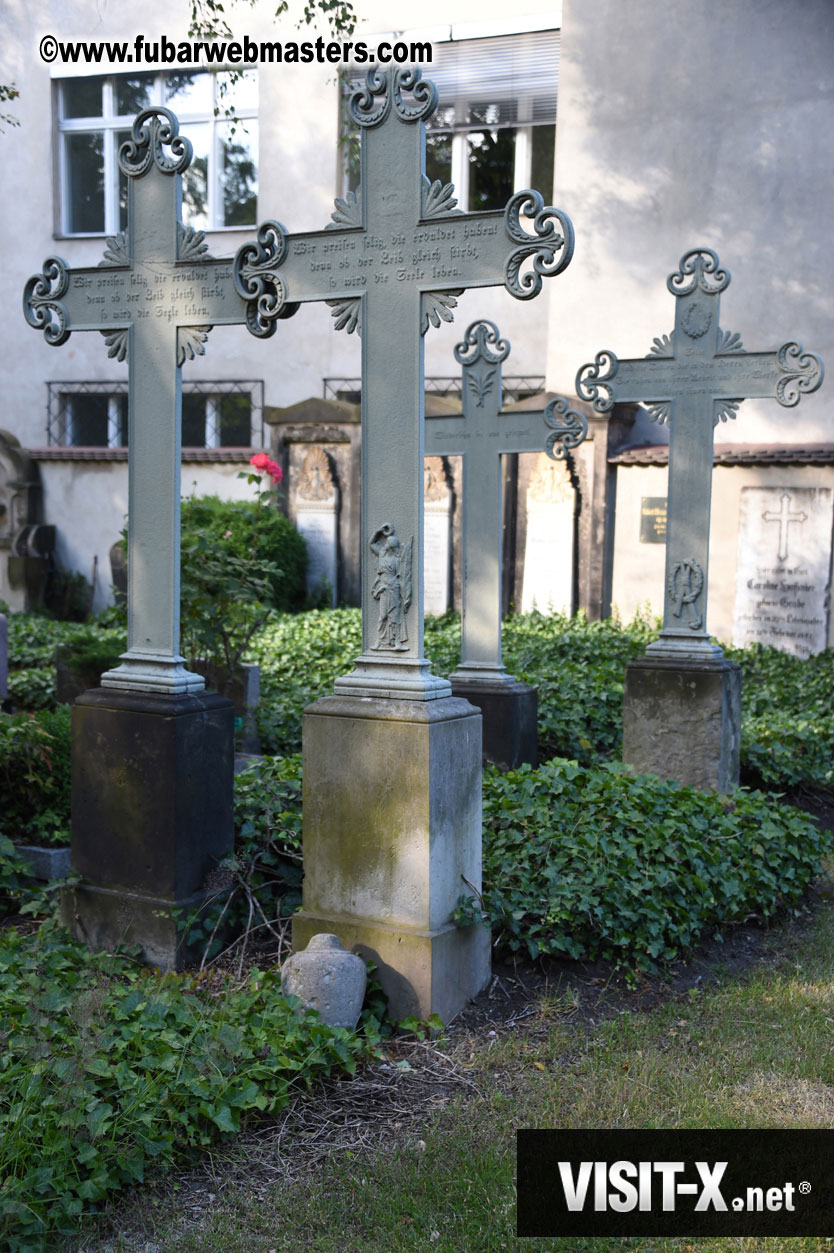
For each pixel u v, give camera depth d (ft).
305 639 38.29
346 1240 9.55
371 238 14.32
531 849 16.37
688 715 23.15
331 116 57.77
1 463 59.26
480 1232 9.62
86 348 62.39
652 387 23.98
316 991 12.98
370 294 14.35
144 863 15.37
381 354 14.33
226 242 60.70
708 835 18.01
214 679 25.93
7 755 19.15
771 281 48.49
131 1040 11.55
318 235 14.66
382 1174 10.44
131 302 16.22
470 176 58.95
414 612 14.20
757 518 46.34
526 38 56.13
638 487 48.39
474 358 24.54
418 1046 13.20
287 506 53.42
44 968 13.96
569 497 48.78
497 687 24.26
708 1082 12.32
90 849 15.84
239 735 25.29
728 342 23.35
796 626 45.62
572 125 51.85
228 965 15.19
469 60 57.36
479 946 14.65
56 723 20.58
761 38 48.29
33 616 53.31
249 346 60.29
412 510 14.19
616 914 15.71
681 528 23.79
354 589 52.19
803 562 45.47
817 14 47.26
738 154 48.93
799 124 47.83
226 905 15.74
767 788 26.09
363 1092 12.06
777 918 18.30
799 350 22.54
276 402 59.98
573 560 48.93
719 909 17.17
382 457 14.38
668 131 50.14
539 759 26.61
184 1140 10.68
